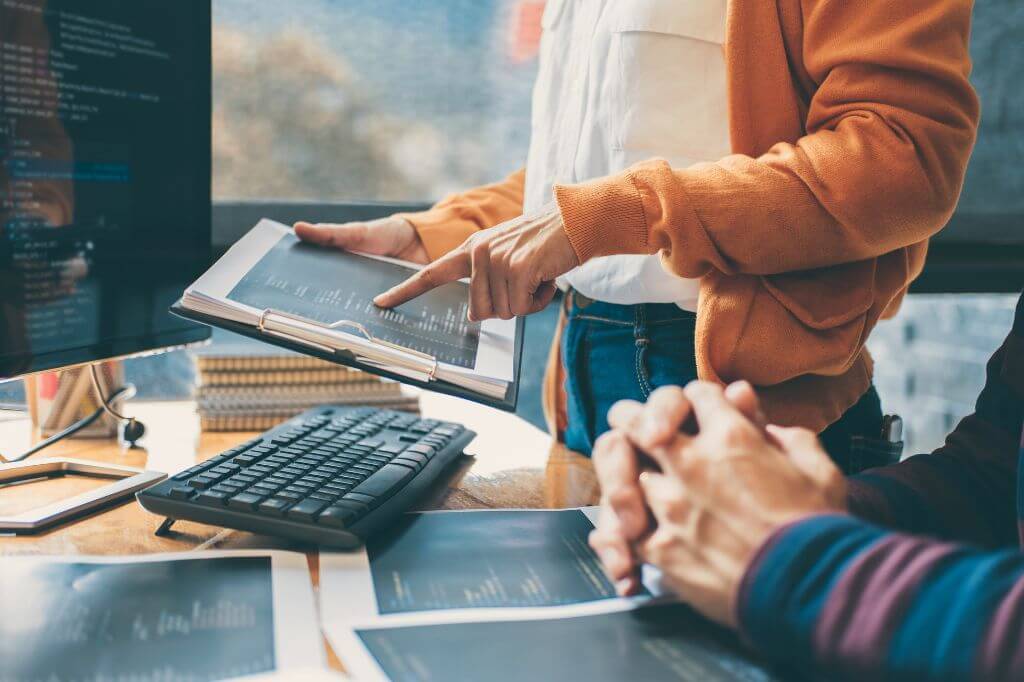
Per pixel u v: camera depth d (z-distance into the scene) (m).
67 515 0.70
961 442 0.67
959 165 0.73
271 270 0.86
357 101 1.69
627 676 0.44
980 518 0.62
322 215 1.68
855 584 0.39
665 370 0.93
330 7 1.64
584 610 0.52
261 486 0.67
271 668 0.44
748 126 0.80
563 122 1.03
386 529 0.68
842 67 0.73
